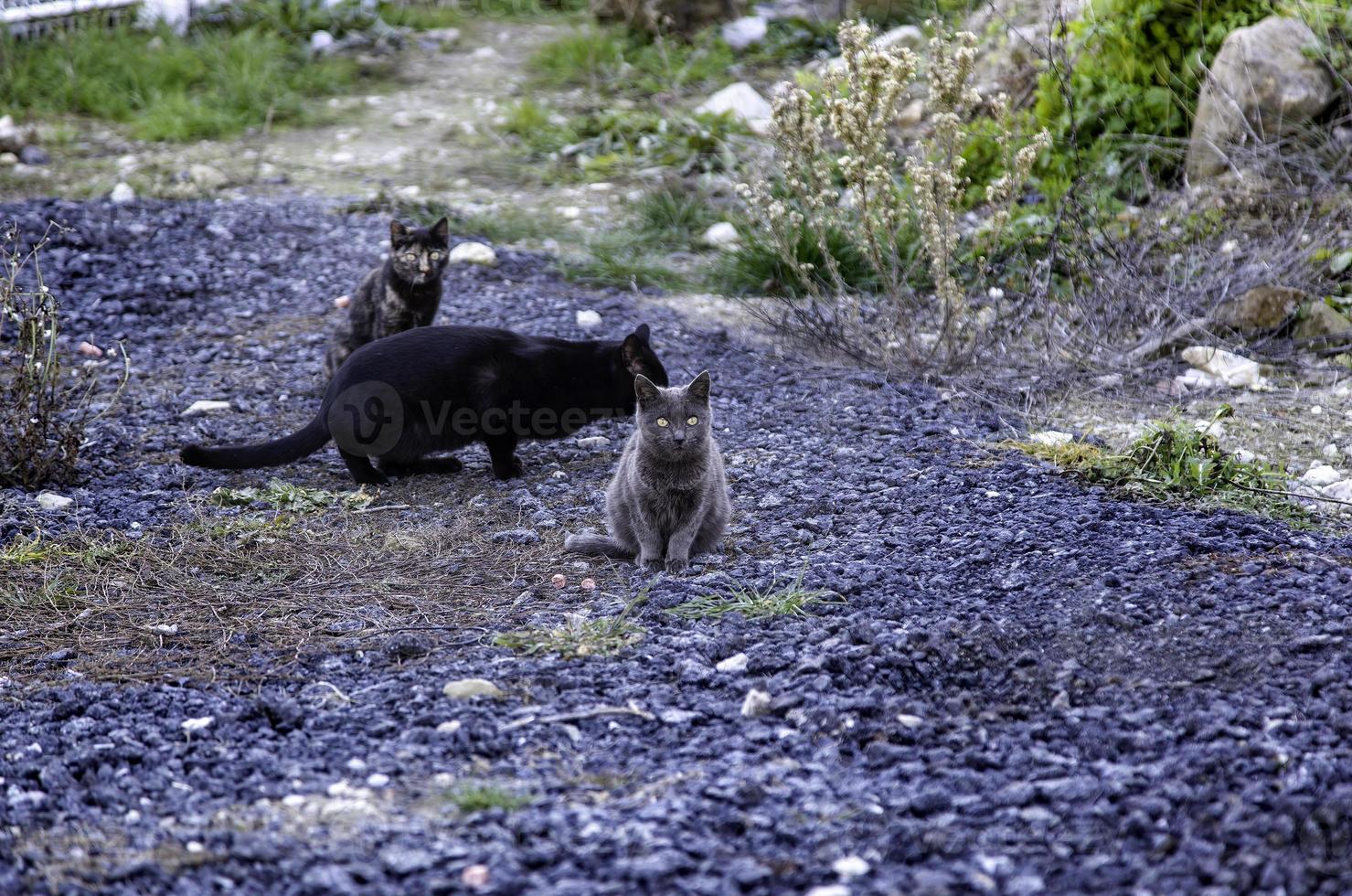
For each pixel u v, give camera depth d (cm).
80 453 721
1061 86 1004
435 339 696
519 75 1673
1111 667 451
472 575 569
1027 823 349
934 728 410
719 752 400
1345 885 315
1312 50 1000
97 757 402
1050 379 811
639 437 560
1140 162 1069
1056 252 952
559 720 423
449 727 418
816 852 337
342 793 378
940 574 541
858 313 908
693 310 985
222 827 357
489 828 350
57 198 1196
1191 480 632
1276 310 858
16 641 500
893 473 671
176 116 1489
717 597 527
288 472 718
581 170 1335
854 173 809
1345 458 678
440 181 1320
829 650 468
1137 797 357
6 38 1600
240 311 985
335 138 1468
